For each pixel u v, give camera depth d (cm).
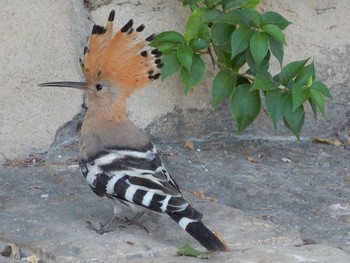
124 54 977
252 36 1106
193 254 886
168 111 1230
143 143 943
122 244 901
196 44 1159
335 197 1079
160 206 869
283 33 1188
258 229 955
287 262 873
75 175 1106
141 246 900
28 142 1155
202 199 1056
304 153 1230
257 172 1154
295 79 1138
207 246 845
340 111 1285
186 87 1156
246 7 1154
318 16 1268
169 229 952
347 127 1288
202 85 1237
